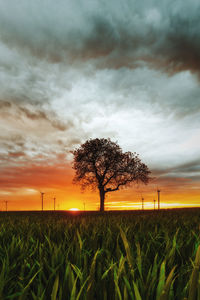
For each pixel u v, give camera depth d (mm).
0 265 2430
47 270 2189
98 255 2572
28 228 5352
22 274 2018
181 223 6027
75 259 2438
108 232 4117
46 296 1703
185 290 1505
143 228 4879
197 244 2691
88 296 1392
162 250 2996
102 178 43750
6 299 1656
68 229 4766
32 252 2848
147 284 1676
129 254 2123
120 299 1449
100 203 43344
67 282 1722
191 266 2043
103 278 1711
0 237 4148
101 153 43719
